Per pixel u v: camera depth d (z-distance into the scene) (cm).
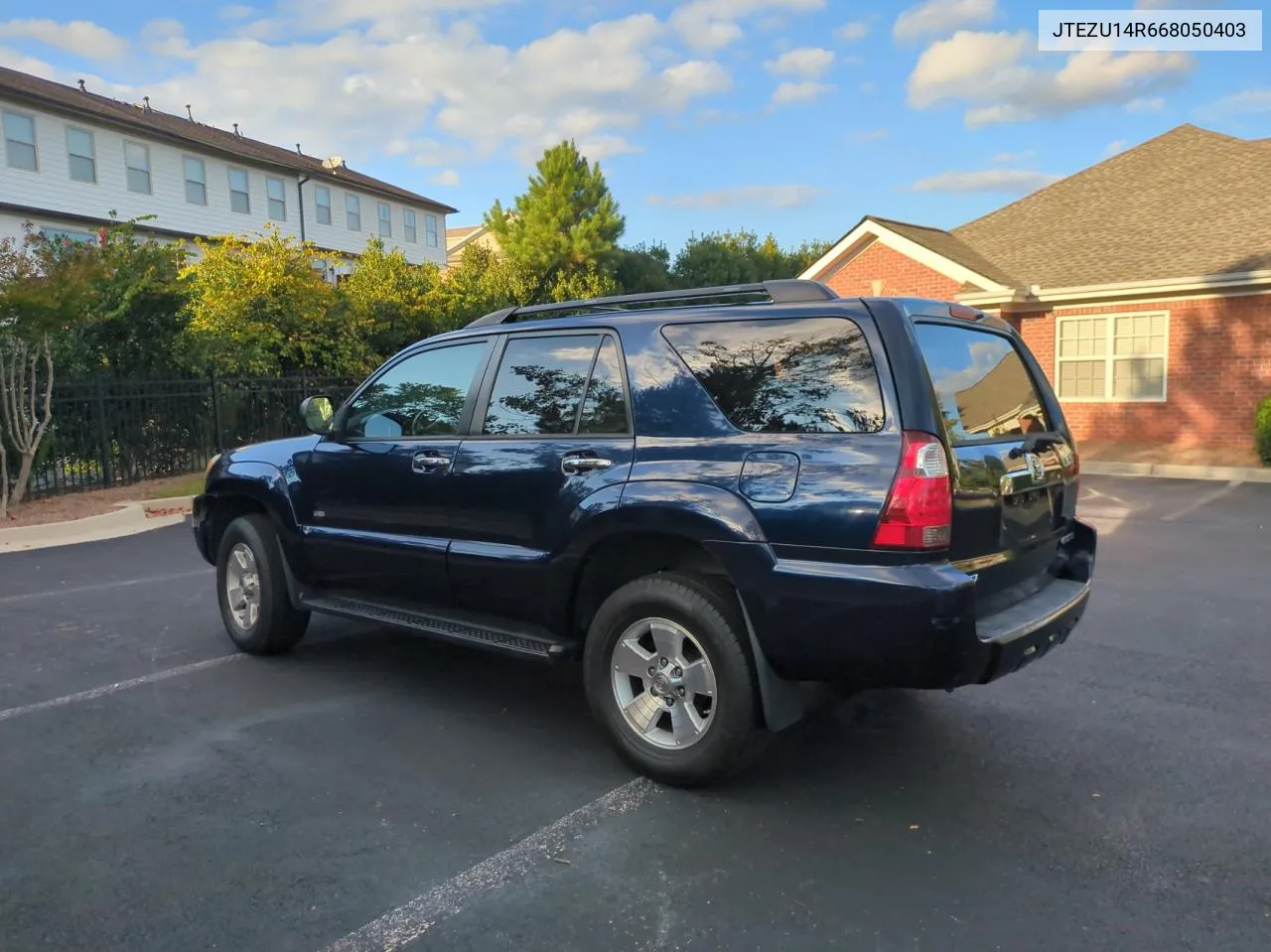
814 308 356
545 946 268
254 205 3012
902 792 368
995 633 331
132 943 270
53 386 1212
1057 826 338
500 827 340
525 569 410
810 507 331
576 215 3409
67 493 1241
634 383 391
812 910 285
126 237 1445
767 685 348
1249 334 1543
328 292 1791
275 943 270
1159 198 1922
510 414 434
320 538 503
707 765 358
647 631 380
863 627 322
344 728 440
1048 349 1808
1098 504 1130
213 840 331
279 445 543
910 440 321
